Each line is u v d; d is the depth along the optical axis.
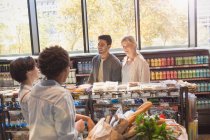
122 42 3.39
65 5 5.58
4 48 5.72
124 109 2.73
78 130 1.79
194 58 4.99
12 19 5.67
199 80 5.09
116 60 3.56
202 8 5.30
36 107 1.61
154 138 1.75
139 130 1.80
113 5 5.49
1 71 5.20
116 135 1.80
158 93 2.72
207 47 5.21
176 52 5.09
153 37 5.48
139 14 5.43
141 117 1.86
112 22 5.54
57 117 1.53
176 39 5.47
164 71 5.04
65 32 5.65
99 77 3.62
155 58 5.09
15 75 2.10
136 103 2.74
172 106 2.75
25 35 5.67
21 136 2.96
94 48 5.64
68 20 5.61
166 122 2.00
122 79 3.51
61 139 1.54
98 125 1.90
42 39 5.68
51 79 1.63
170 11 5.40
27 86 2.08
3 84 5.06
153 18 5.43
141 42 5.51
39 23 5.66
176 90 2.72
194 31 5.39
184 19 5.39
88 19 5.57
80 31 5.61
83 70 5.10
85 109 2.79
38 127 1.60
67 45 5.65
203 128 5.02
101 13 5.53
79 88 2.86
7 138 3.02
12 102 2.93
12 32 5.69
